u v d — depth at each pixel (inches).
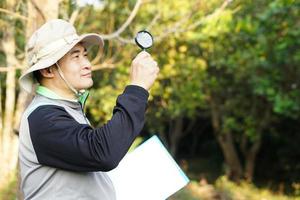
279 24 353.4
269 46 391.9
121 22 299.4
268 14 336.8
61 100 87.6
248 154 581.9
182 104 434.0
